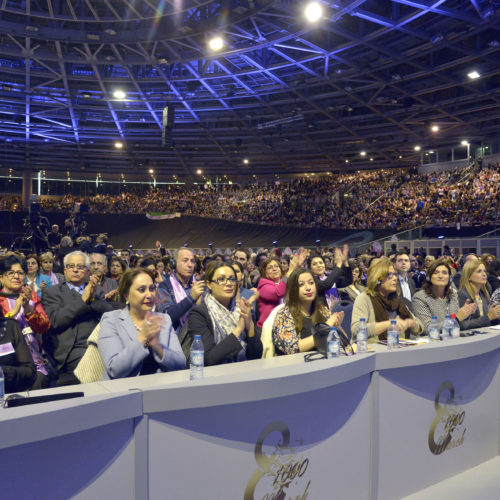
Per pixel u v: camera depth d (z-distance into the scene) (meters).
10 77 36.00
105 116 43.56
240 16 24.25
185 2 24.05
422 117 37.16
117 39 28.23
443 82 31.45
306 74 33.06
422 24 24.44
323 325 3.26
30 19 27.33
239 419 2.19
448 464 3.18
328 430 2.52
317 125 41.97
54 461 1.75
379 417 2.77
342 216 37.09
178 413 2.04
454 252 23.23
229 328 3.36
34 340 3.90
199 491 2.09
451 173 36.97
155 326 2.77
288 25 25.42
